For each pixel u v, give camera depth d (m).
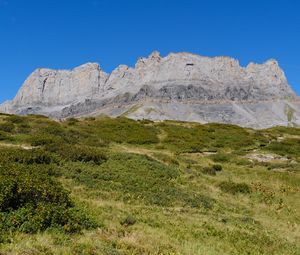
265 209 27.89
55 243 13.48
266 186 31.97
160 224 19.06
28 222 14.28
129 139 46.94
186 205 24.86
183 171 33.22
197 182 31.02
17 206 15.40
